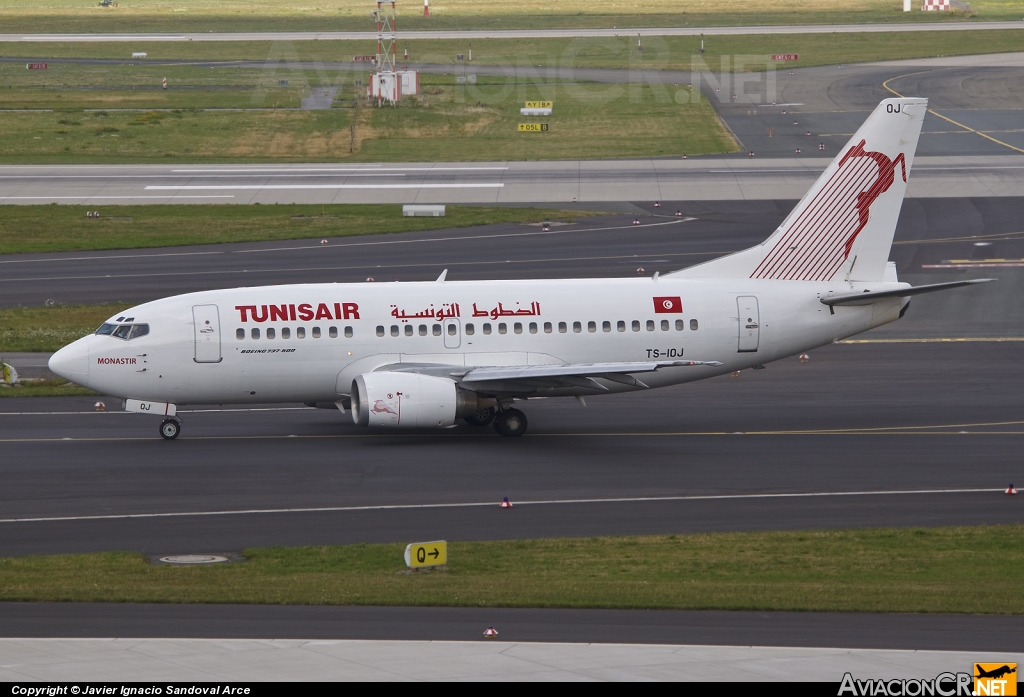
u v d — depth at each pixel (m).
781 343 178.12
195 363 168.62
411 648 87.00
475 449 164.75
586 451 163.25
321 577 108.69
